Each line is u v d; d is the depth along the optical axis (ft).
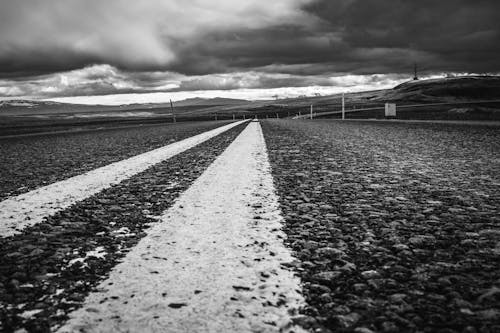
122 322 10.00
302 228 18.12
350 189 27.53
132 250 15.80
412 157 44.93
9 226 20.44
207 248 15.72
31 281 12.84
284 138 85.30
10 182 36.35
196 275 12.97
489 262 13.42
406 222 18.69
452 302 10.46
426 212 20.59
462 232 16.93
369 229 17.69
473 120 133.18
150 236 17.70
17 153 70.44
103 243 16.89
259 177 33.83
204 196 26.50
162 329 9.60
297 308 10.44
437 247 15.08
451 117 174.50
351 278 12.27
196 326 9.70
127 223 20.24
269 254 14.75
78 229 19.36
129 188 30.89
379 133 92.17
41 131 209.56
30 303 11.20
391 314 9.89
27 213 23.36
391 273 12.57
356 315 9.90
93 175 38.81
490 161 39.81
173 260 14.47
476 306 10.21
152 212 22.50
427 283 11.75
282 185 29.71
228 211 21.98
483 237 16.20
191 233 17.92
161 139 98.73
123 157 56.39
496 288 11.23
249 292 11.53
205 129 156.35
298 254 14.65
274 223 19.16
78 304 11.09
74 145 87.20
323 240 16.28
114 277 13.02
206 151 61.16
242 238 16.88
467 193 25.23
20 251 16.10
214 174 36.52
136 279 12.80
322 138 81.41
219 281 12.42
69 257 15.20
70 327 9.80
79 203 25.76
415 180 30.40
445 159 42.19
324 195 25.67
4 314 10.52
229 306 10.69
